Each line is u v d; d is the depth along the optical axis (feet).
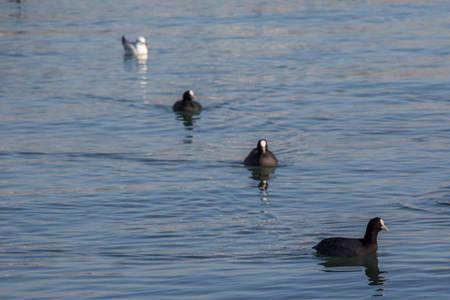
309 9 260.62
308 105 158.10
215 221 103.04
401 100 160.76
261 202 109.40
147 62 198.80
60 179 119.65
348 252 91.66
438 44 208.85
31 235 99.09
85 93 171.22
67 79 183.01
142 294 82.84
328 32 226.99
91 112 156.87
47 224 102.53
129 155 131.03
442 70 182.91
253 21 244.22
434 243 95.20
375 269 88.63
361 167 123.03
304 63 192.03
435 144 133.80
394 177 118.32
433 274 87.04
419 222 101.65
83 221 103.40
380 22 239.09
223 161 127.65
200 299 81.56
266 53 203.51
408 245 94.79
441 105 157.07
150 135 142.41
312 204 108.58
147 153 132.05
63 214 105.70
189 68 191.01
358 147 132.98
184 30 234.58
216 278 86.38
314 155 129.49
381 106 157.07
